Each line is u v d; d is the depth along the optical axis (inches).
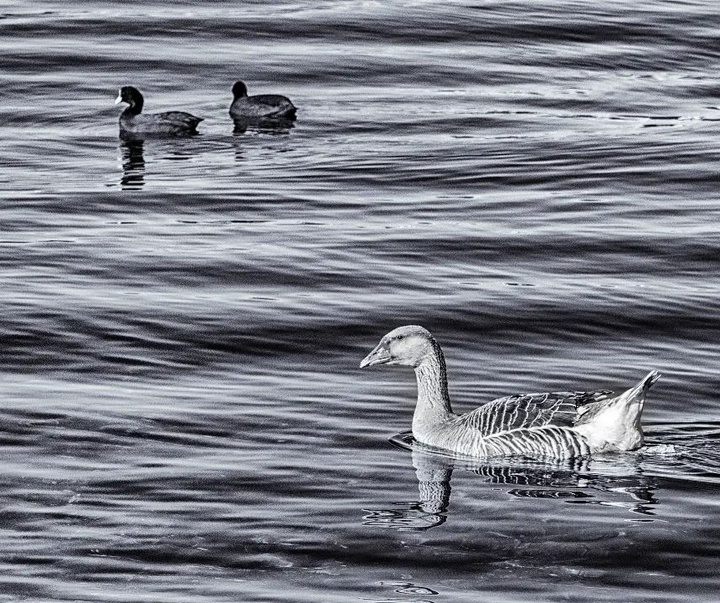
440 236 1048.2
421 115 1517.0
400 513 572.4
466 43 1873.8
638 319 863.1
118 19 1963.6
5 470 618.2
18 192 1181.7
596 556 530.3
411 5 2071.9
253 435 668.1
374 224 1085.8
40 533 551.5
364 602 492.7
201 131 1466.5
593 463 621.0
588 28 1963.6
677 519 561.6
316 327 842.2
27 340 805.9
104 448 647.1
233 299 892.6
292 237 1045.2
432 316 864.9
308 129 1461.6
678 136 1407.5
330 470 623.2
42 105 1562.5
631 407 628.1
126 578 513.3
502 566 522.9
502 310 876.0
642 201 1159.0
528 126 1462.8
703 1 2167.8
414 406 717.9
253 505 582.2
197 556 532.7
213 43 1860.2
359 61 1772.9
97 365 768.9
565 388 740.7
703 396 724.7
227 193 1185.4
